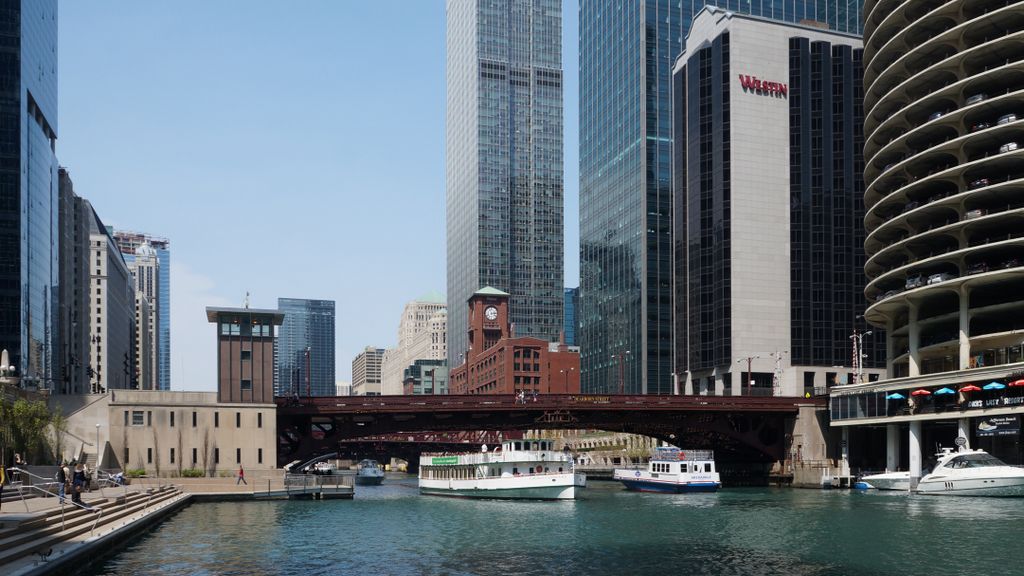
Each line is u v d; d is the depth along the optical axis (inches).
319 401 5098.4
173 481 4571.9
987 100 4672.7
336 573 2220.7
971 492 4436.5
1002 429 4525.1
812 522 3331.7
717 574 2206.0
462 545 2736.2
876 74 5890.8
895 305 5423.2
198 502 4434.1
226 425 4827.8
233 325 4940.9
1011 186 4571.9
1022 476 4303.6
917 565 2308.1
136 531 2869.1
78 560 2086.6
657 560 2432.3
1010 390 4480.8
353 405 5128.0
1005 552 2500.0
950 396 4872.0
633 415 5684.1
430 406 5206.7
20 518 2047.2
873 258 5644.7
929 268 5201.8
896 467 5408.5
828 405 5851.4
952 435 5708.7
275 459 4877.0
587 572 2242.9
